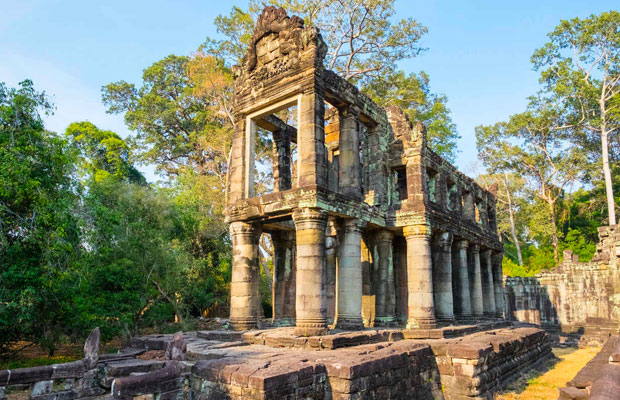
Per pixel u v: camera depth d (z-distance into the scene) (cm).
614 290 2827
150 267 2383
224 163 3525
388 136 1881
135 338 1346
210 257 3147
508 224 5056
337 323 1462
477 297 2270
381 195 1742
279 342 1231
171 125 4272
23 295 1400
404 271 1961
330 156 1895
